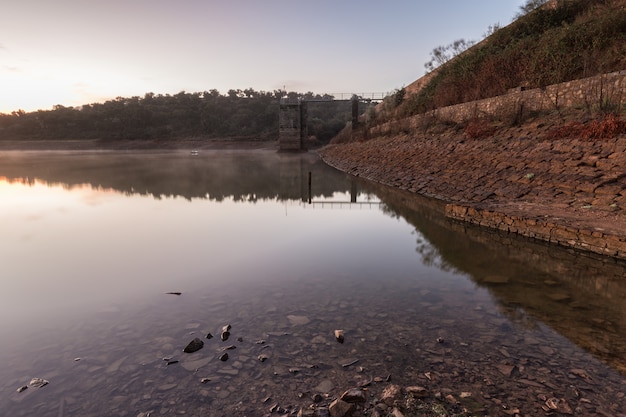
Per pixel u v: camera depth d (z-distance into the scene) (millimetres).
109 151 89375
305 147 68938
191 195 18016
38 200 16250
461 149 17219
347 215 12531
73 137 112188
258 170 33625
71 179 25938
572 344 4059
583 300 5293
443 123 23016
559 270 6648
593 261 6984
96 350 4066
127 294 5723
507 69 20797
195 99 139625
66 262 7430
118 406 3121
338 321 4676
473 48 30062
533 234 8359
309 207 14219
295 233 9945
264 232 10094
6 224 11250
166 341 4234
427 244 8602
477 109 20156
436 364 3670
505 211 9500
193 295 5641
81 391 3334
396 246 8469
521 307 5082
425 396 3143
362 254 7836
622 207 8023
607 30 15641
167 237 9547
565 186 10055
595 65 14594
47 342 4262
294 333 4359
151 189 20391
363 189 19656
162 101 142000
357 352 3916
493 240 8820
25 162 47062
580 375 3467
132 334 4422
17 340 4324
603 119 11016
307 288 5871
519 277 6301
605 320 4656
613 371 3527
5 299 5574
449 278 6285
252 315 4891
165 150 89688
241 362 3748
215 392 3275
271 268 6930
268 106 120875
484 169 14047
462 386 3307
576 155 10820
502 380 3396
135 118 113938
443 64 34719
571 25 17953
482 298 5406
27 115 136625
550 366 3625
